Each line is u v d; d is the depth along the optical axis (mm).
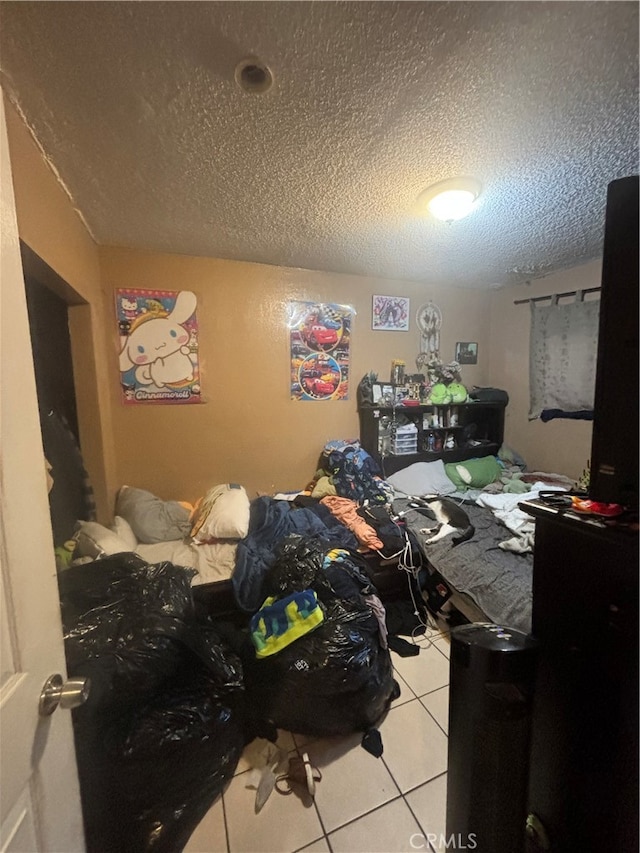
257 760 1368
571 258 2598
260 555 1979
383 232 2115
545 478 2863
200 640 1368
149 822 1076
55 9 844
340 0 836
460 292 3320
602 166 1505
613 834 812
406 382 3100
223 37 927
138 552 2064
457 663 931
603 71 1049
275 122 1229
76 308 2064
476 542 2096
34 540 673
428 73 1043
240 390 2674
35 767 651
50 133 1258
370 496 2588
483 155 1429
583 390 2779
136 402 2424
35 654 659
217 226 2008
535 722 997
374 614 1632
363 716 1435
